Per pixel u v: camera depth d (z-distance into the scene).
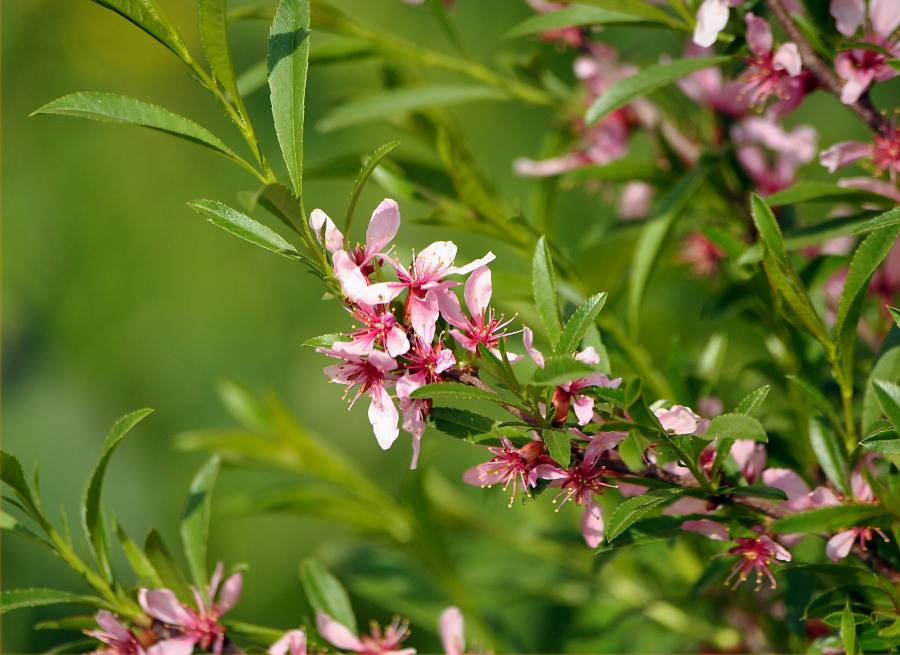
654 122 0.89
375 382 0.73
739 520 0.75
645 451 0.75
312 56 0.87
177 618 0.76
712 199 0.86
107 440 0.75
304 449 0.89
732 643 0.87
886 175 0.80
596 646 0.90
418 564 0.91
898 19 0.77
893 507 0.73
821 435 0.76
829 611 0.75
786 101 0.80
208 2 0.73
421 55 0.88
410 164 0.87
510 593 0.91
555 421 0.73
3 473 0.76
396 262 0.73
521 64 0.87
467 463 1.43
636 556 0.89
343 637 0.78
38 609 1.39
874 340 0.84
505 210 0.85
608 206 1.40
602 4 0.79
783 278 0.75
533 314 0.85
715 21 0.78
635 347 0.83
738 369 0.83
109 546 0.77
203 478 0.78
